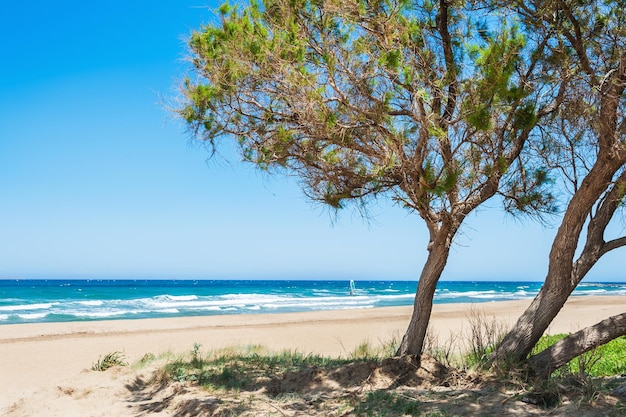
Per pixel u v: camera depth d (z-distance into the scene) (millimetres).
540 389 5566
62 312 30266
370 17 5941
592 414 4859
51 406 6875
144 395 7027
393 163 6191
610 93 5547
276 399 6234
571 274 6598
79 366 11797
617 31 5562
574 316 21656
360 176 6836
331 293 64750
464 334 14945
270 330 18547
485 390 5883
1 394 8016
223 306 36750
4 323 23844
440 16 6465
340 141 6156
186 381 7215
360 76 5934
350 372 6941
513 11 5688
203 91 6242
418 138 6246
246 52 5945
